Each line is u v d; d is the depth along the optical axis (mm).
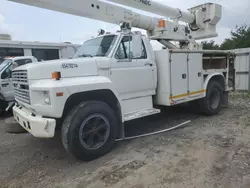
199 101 5566
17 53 10172
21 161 3396
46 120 2953
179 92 4691
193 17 6445
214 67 5855
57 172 2998
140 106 4289
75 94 3203
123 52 3975
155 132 4496
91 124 3328
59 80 3100
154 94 4566
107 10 4547
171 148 3604
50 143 4129
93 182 2668
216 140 3855
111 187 2535
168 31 5609
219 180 2568
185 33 6133
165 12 5672
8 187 2662
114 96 3719
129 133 4559
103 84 3436
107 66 3670
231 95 8805
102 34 4352
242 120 5090
